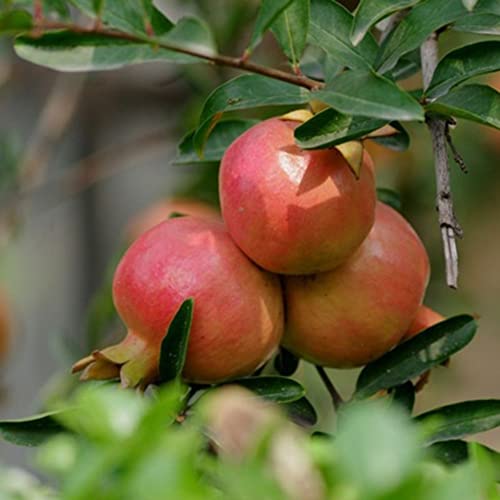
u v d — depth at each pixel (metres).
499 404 1.42
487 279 2.30
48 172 2.35
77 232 2.38
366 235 1.41
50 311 2.34
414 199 1.89
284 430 1.21
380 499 1.16
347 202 1.40
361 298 1.43
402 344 1.47
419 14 1.43
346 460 1.17
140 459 1.18
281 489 1.18
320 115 1.39
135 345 1.42
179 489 1.17
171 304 1.40
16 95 2.26
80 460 1.19
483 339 2.72
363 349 1.44
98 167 2.35
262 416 1.21
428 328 1.47
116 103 2.35
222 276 1.41
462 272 2.12
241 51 1.90
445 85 1.42
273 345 1.43
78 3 1.38
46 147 2.06
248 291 1.41
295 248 1.40
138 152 2.38
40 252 2.35
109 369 1.43
